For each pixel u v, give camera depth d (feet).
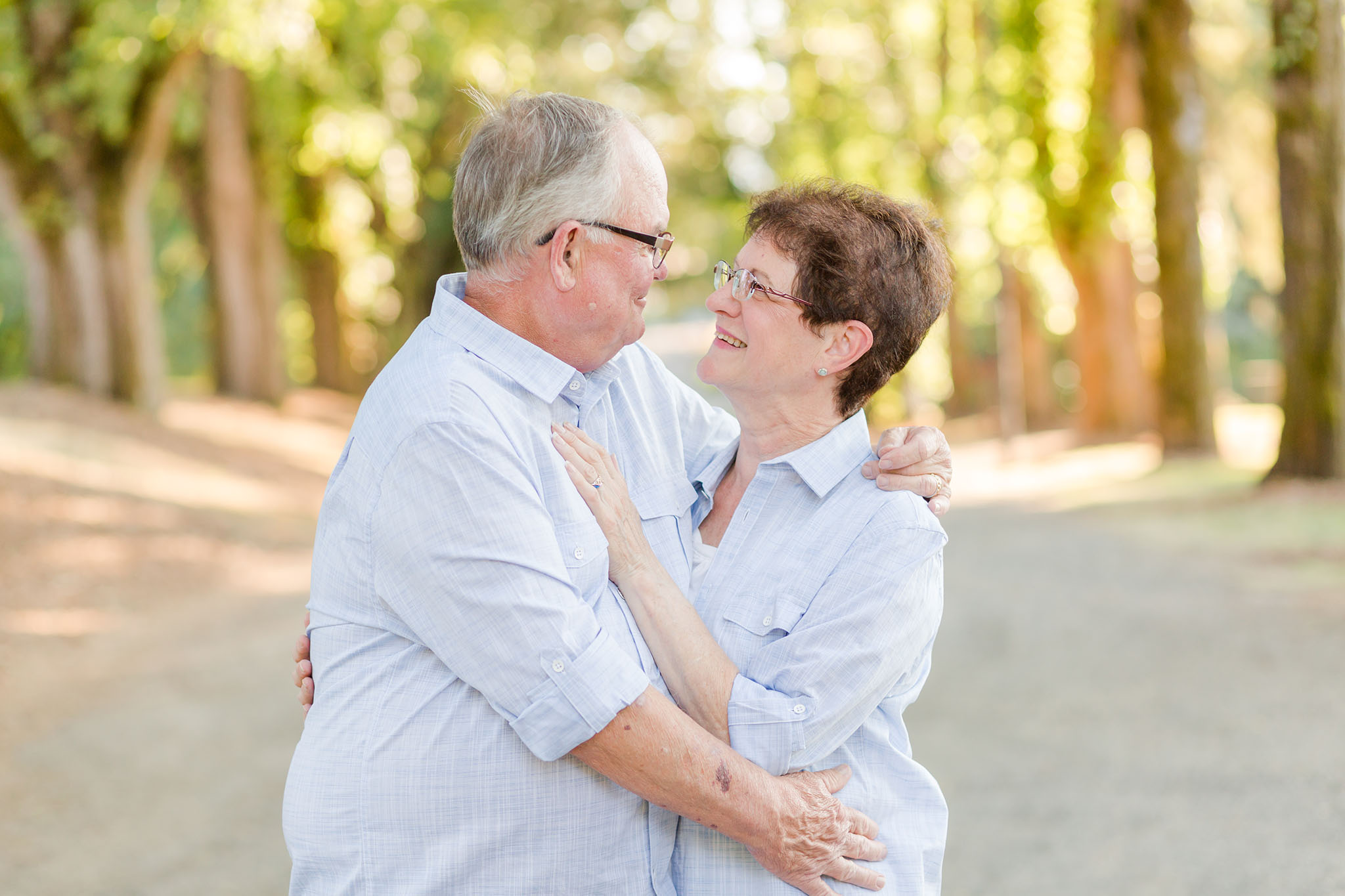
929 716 18.65
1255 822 13.41
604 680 5.48
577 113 6.00
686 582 6.50
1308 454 35.83
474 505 5.52
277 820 14.99
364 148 55.31
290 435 56.59
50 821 15.07
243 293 61.93
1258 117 67.10
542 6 65.26
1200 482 41.14
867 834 6.15
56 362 48.14
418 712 5.68
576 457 6.09
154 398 49.80
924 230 6.52
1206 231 70.13
